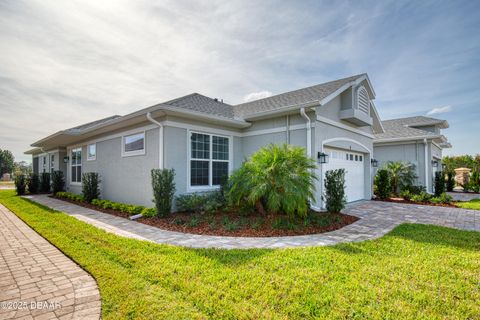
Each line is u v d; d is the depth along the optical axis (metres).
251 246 5.25
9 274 3.90
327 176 8.48
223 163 10.46
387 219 8.21
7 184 30.69
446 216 8.79
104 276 3.69
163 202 7.84
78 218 8.26
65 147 17.25
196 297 3.09
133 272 3.84
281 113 9.40
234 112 11.99
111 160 11.34
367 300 3.05
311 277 3.64
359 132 12.55
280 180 6.73
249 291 3.25
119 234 6.23
